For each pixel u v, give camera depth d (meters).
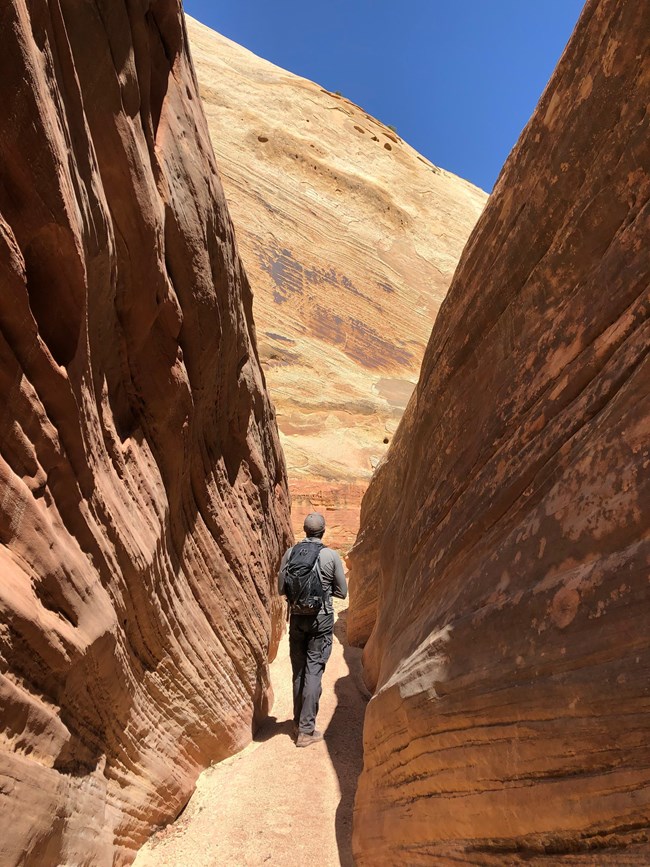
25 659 2.07
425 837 2.41
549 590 1.79
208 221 3.29
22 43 1.69
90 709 2.64
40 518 2.10
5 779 1.92
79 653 2.33
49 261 2.03
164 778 3.46
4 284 1.85
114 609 2.74
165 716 3.50
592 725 1.57
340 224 25.31
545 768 1.73
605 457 1.74
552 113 2.32
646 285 1.76
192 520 3.81
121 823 2.94
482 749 2.01
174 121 2.93
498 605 2.01
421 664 2.50
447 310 3.29
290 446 15.53
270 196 23.75
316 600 4.71
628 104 1.90
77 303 2.14
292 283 21.55
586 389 1.97
